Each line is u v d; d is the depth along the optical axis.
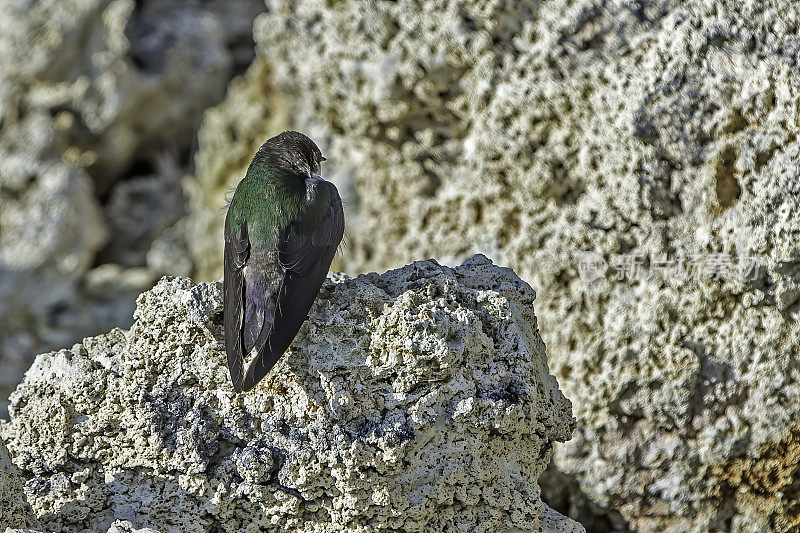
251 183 8.46
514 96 11.30
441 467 7.99
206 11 18.75
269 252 8.07
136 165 18.02
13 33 16.12
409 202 13.02
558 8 10.89
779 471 9.75
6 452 7.89
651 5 10.42
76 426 8.13
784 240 9.55
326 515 8.05
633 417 10.39
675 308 10.20
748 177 9.77
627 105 10.34
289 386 8.01
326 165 13.89
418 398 7.94
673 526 10.25
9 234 16.02
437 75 11.99
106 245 17.45
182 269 16.81
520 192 11.57
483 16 11.34
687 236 10.26
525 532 8.22
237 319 7.81
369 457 7.84
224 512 8.03
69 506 8.08
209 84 18.00
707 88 9.99
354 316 8.02
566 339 10.85
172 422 8.04
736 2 9.85
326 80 13.17
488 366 8.14
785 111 9.59
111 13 16.58
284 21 13.49
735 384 9.88
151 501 8.07
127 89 16.78
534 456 8.38
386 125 12.83
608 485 10.41
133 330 8.12
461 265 8.89
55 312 16.03
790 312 9.67
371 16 12.11
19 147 16.28
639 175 10.45
